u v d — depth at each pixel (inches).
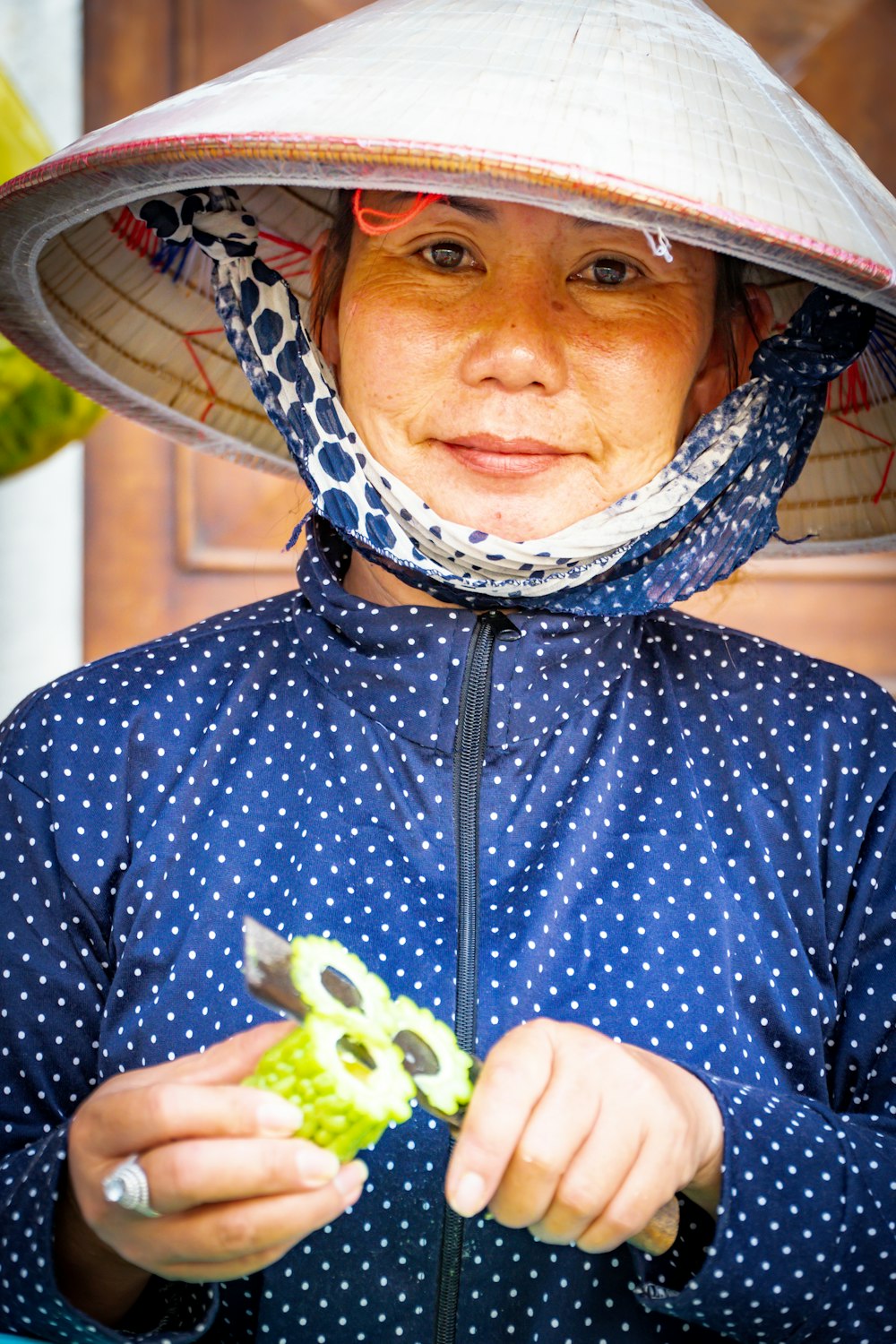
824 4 106.6
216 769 46.9
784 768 47.6
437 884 44.1
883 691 50.0
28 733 48.0
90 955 46.2
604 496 44.4
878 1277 38.6
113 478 108.7
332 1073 30.4
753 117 39.7
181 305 57.2
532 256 43.2
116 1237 32.8
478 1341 40.2
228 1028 43.1
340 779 45.9
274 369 47.3
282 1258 40.4
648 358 43.6
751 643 50.7
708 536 47.0
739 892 45.9
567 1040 34.0
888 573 110.2
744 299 49.3
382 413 44.2
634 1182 33.0
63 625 108.9
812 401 48.3
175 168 39.3
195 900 44.9
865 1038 45.8
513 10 40.8
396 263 44.3
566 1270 40.8
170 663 49.3
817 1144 38.9
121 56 105.9
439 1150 41.0
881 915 46.5
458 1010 42.1
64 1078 45.5
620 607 46.5
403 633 45.3
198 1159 29.3
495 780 45.6
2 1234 37.5
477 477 44.1
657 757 47.8
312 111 37.4
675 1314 38.5
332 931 43.7
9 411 82.1
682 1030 43.4
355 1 106.7
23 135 82.5
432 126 35.5
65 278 52.5
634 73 38.6
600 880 45.2
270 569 109.6
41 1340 37.4
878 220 40.9
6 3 105.1
